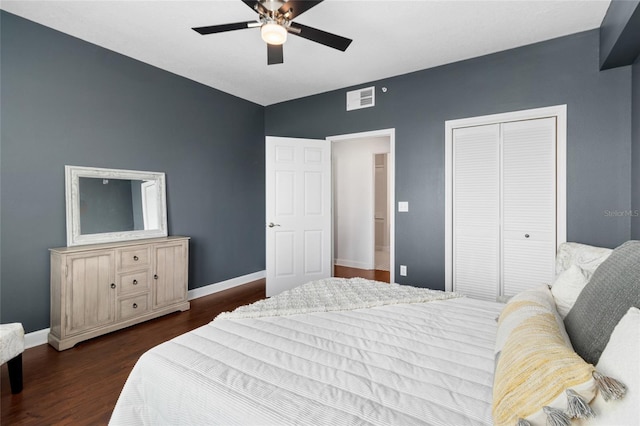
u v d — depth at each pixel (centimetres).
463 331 141
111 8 237
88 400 186
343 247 586
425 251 350
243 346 129
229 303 367
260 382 102
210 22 256
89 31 270
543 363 75
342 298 187
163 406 109
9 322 244
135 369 120
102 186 298
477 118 317
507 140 307
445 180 336
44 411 176
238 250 449
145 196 333
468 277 329
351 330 144
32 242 255
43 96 261
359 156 562
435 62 329
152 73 340
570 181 276
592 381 63
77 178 280
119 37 280
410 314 164
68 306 249
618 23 211
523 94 295
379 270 546
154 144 343
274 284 402
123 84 315
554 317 108
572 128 275
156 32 272
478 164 321
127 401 116
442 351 122
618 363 63
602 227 265
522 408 72
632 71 251
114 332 281
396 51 304
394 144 368
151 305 308
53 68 266
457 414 85
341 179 584
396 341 132
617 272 96
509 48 299
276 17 192
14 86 245
